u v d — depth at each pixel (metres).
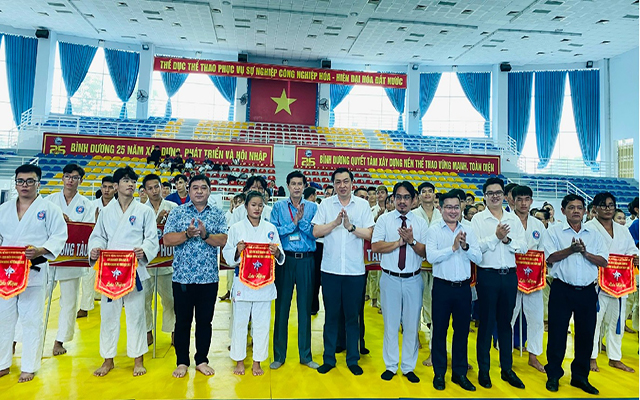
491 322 3.28
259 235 3.49
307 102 18.80
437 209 4.19
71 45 17.12
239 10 13.67
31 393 2.90
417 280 3.38
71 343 4.02
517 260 3.73
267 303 3.44
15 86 16.27
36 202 3.26
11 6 14.08
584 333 3.23
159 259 3.87
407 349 3.36
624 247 3.69
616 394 3.13
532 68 18.59
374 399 2.94
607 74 17.47
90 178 11.66
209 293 3.38
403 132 19.36
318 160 14.52
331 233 3.54
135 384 3.11
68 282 3.78
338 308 3.53
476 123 19.58
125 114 18.03
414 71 19.22
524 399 3.01
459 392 3.10
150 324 4.14
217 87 19.03
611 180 15.98
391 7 13.12
